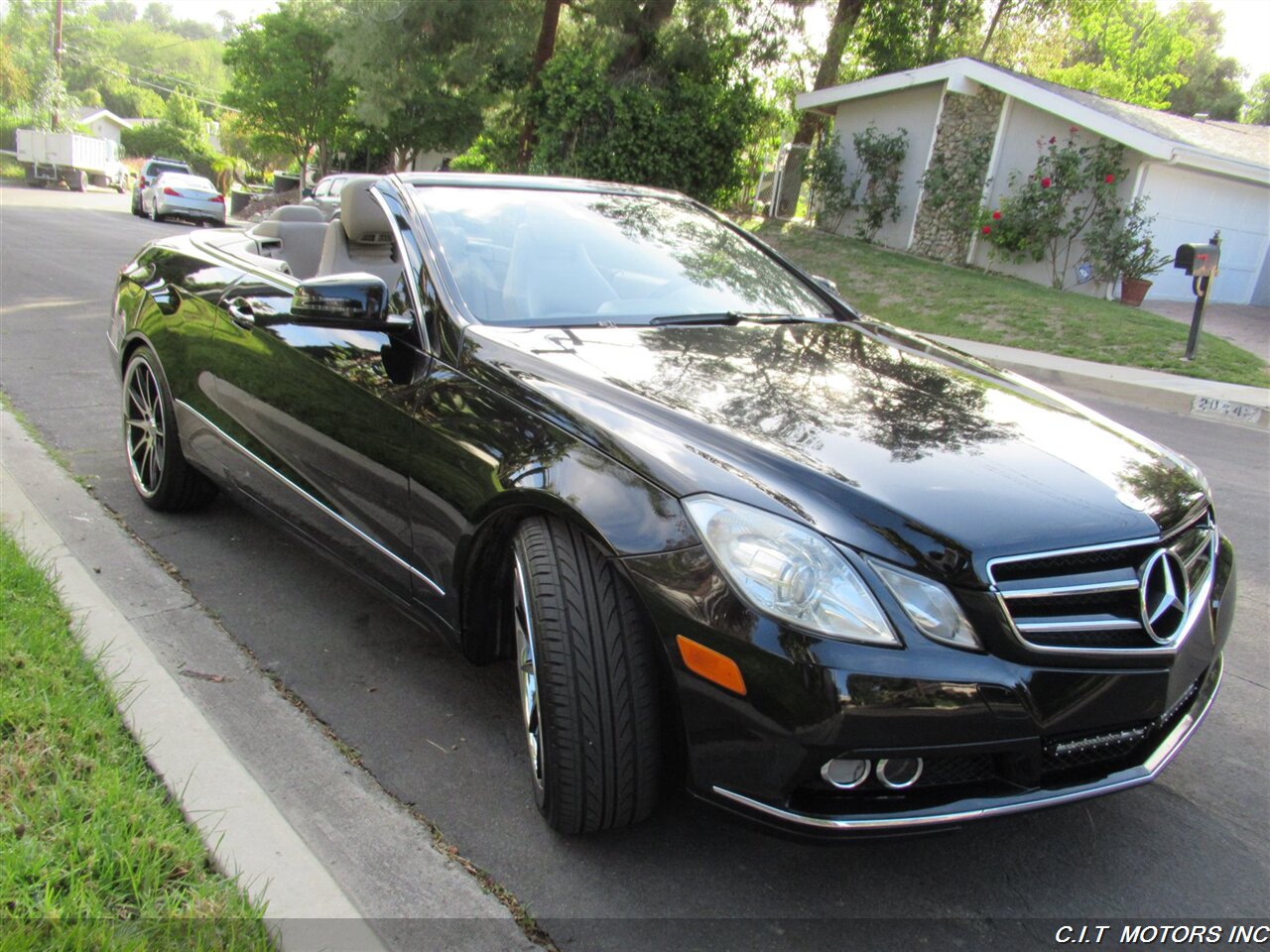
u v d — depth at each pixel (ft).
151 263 14.90
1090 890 7.83
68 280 37.55
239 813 7.61
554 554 7.56
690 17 65.41
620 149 62.59
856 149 66.44
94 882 6.54
